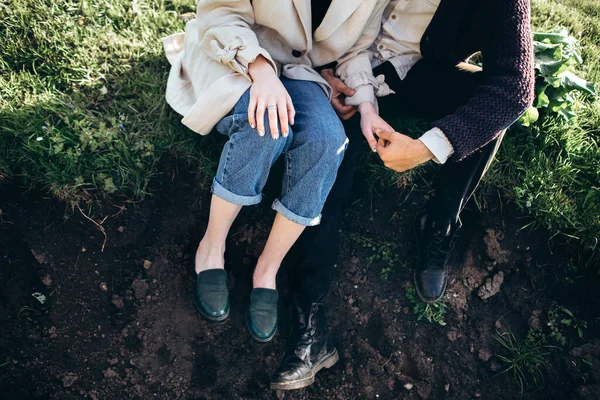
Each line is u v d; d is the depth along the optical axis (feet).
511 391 7.84
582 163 8.74
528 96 5.87
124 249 7.34
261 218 7.87
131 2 8.73
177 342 7.29
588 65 10.14
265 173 6.06
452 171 7.16
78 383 6.89
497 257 8.31
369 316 8.00
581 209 8.39
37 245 6.98
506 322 8.20
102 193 7.18
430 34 6.64
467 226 8.46
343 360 7.74
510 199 8.41
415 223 8.13
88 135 7.22
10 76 7.57
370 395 7.64
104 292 7.18
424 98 7.31
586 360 7.94
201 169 7.63
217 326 7.45
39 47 7.83
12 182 6.97
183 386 7.18
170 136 7.64
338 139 6.03
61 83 7.75
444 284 7.91
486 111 5.85
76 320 7.02
